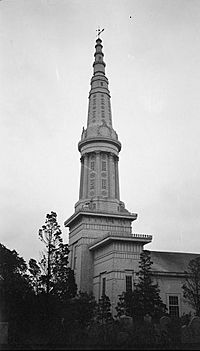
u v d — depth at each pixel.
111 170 87.00
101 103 95.00
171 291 68.00
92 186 85.00
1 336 29.58
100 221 79.38
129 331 33.38
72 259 81.62
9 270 58.97
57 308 43.06
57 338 26.81
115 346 17.16
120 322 42.12
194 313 62.94
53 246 56.56
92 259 75.75
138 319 49.53
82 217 78.62
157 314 51.09
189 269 65.75
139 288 57.94
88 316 46.72
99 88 97.25
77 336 27.72
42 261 55.09
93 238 77.44
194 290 60.66
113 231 76.69
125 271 64.94
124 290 63.41
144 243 67.81
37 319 37.88
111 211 79.94
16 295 42.41
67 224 86.19
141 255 58.94
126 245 67.19
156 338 31.55
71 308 45.69
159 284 67.81
